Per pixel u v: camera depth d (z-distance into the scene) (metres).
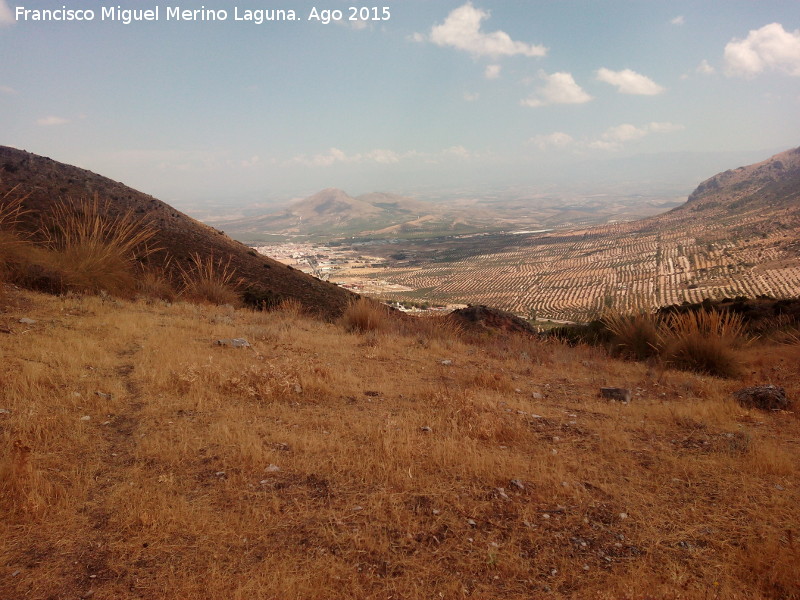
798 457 4.39
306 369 6.43
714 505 3.52
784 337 11.52
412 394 6.15
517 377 7.70
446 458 4.03
